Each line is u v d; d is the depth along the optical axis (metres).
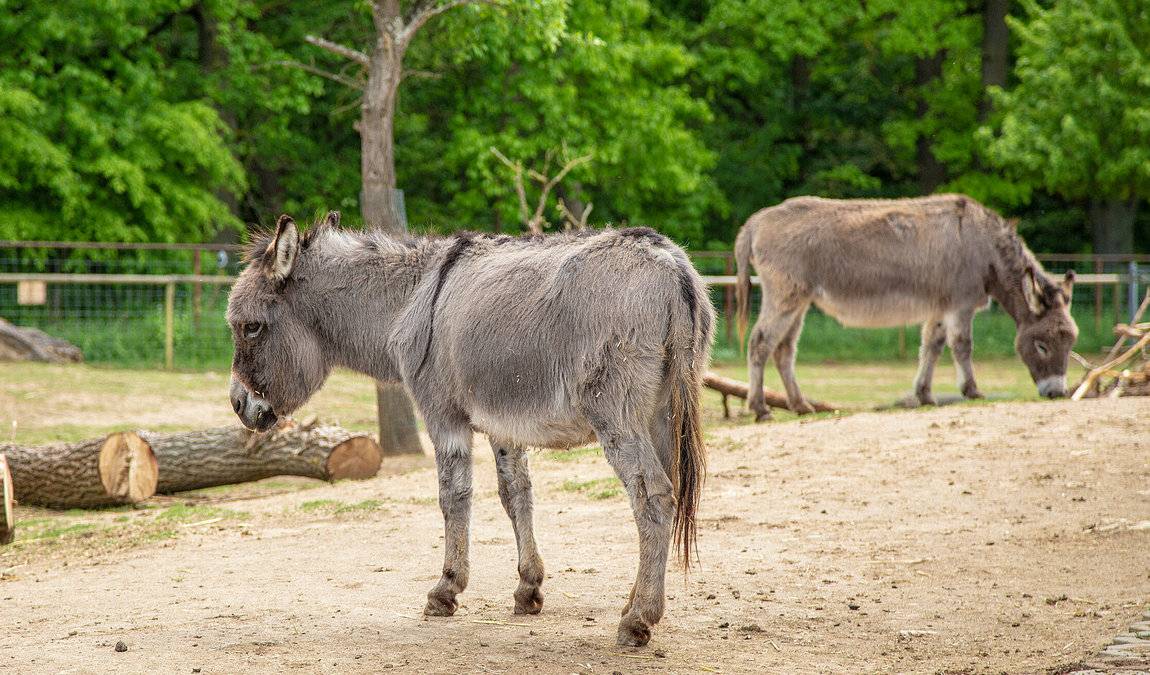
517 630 5.08
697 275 4.95
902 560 6.27
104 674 4.42
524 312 4.98
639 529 4.76
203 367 19.44
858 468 8.67
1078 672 4.37
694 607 5.45
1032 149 25.41
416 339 5.34
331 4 24.16
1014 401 11.59
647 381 4.76
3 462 7.98
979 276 12.35
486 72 23.94
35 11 20.89
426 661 4.59
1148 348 15.44
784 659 4.65
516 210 24.20
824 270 12.11
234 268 23.59
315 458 9.91
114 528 8.38
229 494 10.13
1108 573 5.88
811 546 6.62
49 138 21.38
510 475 5.43
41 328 20.42
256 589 6.02
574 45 23.08
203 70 24.14
